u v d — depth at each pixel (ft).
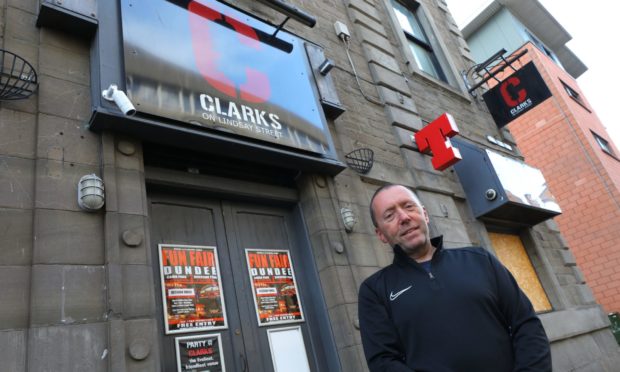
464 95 26.37
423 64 26.30
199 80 10.86
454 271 5.96
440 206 17.60
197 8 12.26
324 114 14.57
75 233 7.74
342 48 18.80
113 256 7.82
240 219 11.81
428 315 5.63
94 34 9.84
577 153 41.22
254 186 12.17
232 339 9.84
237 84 11.80
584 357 19.72
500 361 5.28
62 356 6.73
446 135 17.61
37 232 7.36
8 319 6.59
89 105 9.21
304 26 17.40
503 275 6.00
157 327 8.60
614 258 37.52
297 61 14.51
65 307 7.10
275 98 12.68
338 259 12.20
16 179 7.64
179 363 8.82
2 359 6.27
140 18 10.48
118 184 8.66
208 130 10.30
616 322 30.14
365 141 16.42
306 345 11.16
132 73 9.48
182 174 10.69
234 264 10.90
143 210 8.79
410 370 5.35
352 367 10.76
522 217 21.35
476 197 19.69
